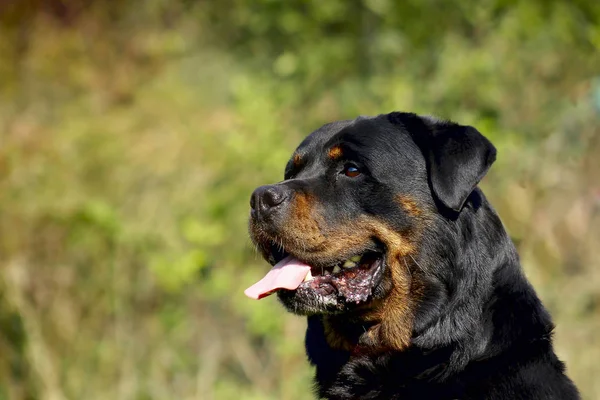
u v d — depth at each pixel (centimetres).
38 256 1091
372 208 624
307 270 632
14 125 1228
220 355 1138
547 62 1294
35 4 1563
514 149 1141
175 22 1648
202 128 1205
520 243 1098
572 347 1036
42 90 1433
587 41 1327
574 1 1366
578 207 1159
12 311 1006
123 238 1091
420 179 620
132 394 1054
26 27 1545
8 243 1079
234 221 1135
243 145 1109
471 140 609
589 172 1190
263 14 1504
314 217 625
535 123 1249
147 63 1525
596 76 1290
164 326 1129
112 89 1418
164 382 1094
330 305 625
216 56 1581
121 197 1185
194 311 1156
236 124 1183
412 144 630
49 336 1063
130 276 1123
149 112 1301
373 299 624
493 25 1355
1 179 1128
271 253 650
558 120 1235
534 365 582
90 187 1191
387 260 620
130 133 1261
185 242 1145
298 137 1235
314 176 644
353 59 1464
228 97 1455
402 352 613
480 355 589
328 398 637
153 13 1638
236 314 1151
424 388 603
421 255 611
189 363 1126
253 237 642
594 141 1205
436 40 1387
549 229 1141
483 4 1357
